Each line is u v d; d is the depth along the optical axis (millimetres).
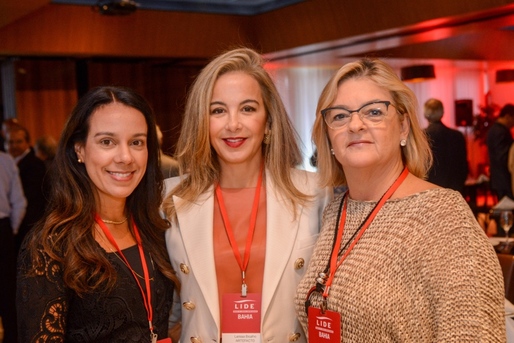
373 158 1747
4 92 8523
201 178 2260
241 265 2137
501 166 7777
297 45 7598
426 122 12281
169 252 2207
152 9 7652
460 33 6645
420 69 10383
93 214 1927
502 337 1519
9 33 6969
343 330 1709
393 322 1616
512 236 4773
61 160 1914
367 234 1763
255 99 2166
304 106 11164
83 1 7266
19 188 5320
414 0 5934
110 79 8953
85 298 1814
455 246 1574
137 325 1909
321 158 1975
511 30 8984
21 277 1772
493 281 1540
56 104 8438
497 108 12586
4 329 5125
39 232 1825
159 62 9109
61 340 1769
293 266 2131
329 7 6934
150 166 2090
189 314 2146
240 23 8133
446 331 1527
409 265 1629
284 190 2207
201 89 2172
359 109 1758
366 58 1876
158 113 9352
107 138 1877
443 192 1680
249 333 2070
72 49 7312
